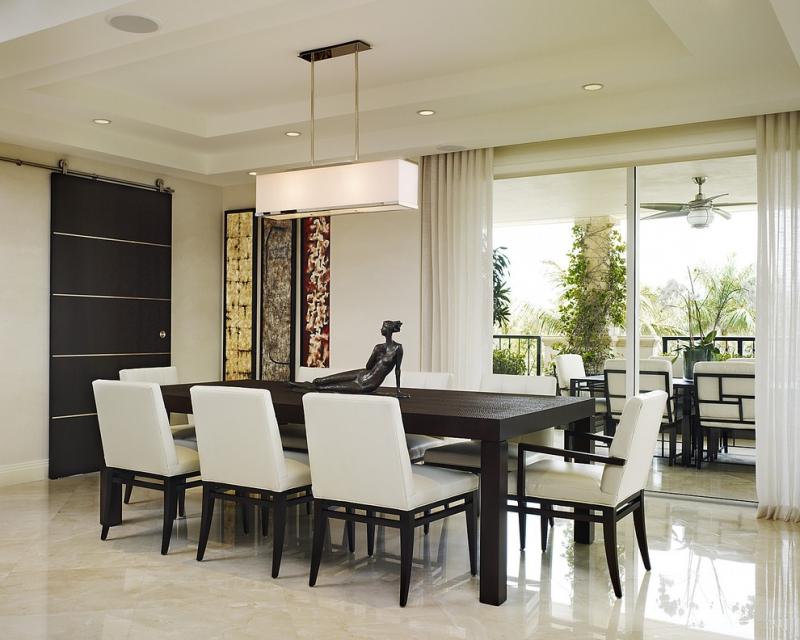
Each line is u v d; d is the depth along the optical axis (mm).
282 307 7152
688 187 5480
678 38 4027
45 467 5941
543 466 3723
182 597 3334
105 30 3617
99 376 6289
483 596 3303
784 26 3334
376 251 6543
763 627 3059
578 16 3961
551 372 5934
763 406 4824
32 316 5840
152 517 4734
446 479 3537
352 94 5340
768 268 4816
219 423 3693
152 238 6746
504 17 3973
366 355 6617
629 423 3357
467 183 5945
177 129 5840
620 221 5711
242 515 4398
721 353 5328
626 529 4543
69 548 4066
